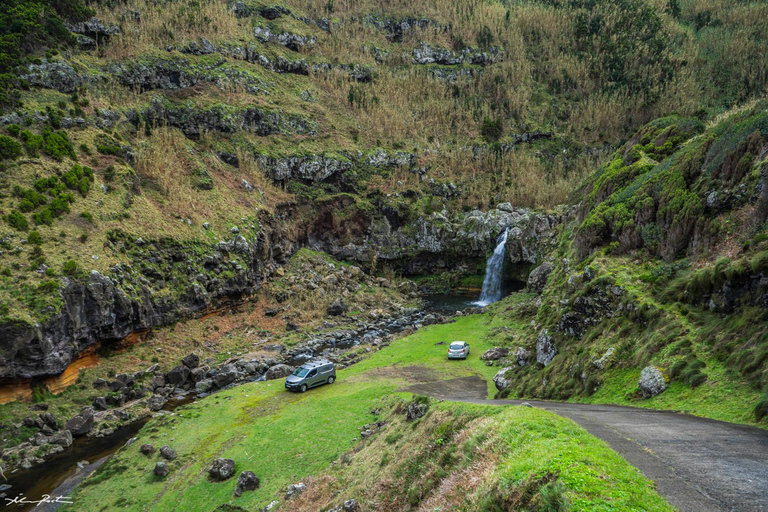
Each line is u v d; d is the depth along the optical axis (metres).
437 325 54.53
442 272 91.31
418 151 107.88
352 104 113.44
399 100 122.56
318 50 126.12
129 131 66.94
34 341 32.97
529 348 34.53
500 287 81.38
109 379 38.75
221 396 35.34
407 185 97.50
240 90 92.81
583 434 11.06
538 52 152.00
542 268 59.03
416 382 34.00
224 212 65.81
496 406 15.55
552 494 7.75
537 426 11.81
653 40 147.25
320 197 88.31
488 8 163.75
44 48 63.47
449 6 160.75
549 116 129.88
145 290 46.22
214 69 91.94
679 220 27.33
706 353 18.34
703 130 42.72
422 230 89.62
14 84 54.38
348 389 33.53
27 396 32.78
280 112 94.56
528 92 136.25
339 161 93.56
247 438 26.92
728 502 7.59
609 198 39.12
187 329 50.53
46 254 39.12
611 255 31.94
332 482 19.55
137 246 49.09
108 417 33.22
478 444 12.87
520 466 9.62
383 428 23.42
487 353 39.91
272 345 50.78
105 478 24.61
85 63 70.25
